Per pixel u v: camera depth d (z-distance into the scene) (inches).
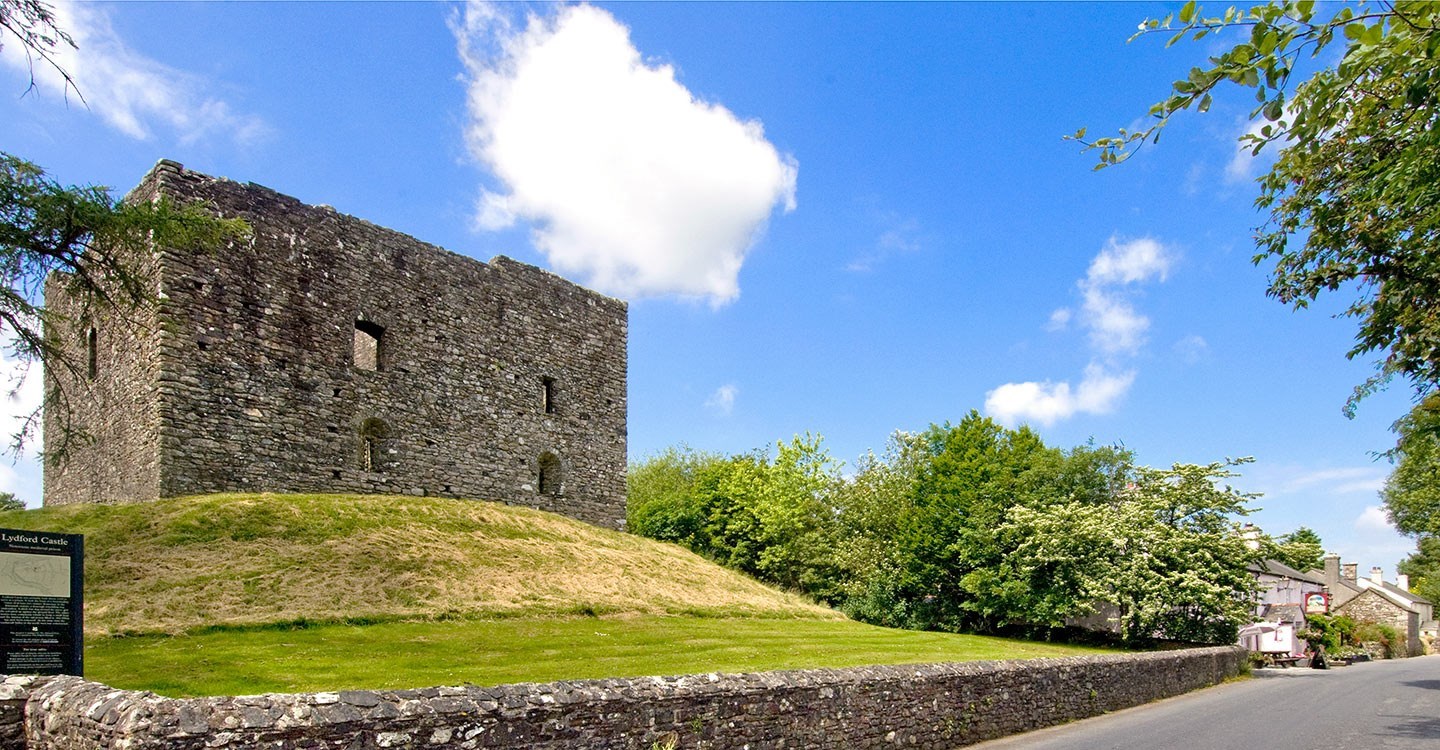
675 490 2062.0
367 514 853.2
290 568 706.2
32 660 339.0
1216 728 521.7
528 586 821.2
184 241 602.2
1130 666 666.2
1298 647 1360.7
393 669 518.9
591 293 1235.2
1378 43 198.7
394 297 986.1
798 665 644.1
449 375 1031.6
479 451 1051.3
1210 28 197.5
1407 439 478.6
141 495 795.4
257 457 842.2
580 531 1061.1
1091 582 1166.3
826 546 1608.0
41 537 349.7
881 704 405.4
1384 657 1964.8
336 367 919.0
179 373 793.6
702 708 326.3
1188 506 1183.6
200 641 557.3
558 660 590.6
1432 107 250.1
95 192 528.1
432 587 749.3
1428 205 346.0
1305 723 548.1
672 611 871.7
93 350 899.4
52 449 933.2
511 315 1117.1
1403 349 421.7
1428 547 2054.6
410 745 247.8
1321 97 219.8
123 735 215.8
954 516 1375.5
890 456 1742.1
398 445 967.0
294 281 892.6
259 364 853.2
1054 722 540.7
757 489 1739.7
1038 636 1289.4
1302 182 410.9
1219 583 1136.8
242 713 227.5
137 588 619.8
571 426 1174.3
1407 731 514.3
